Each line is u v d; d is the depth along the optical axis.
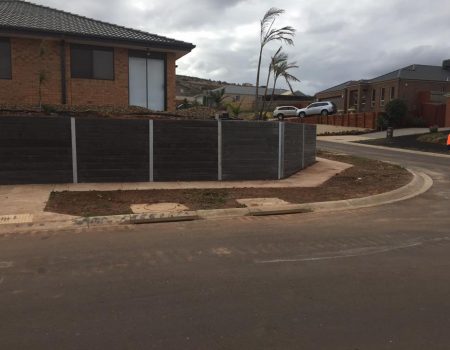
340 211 9.54
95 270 5.49
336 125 44.84
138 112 17.23
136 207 9.12
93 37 17.52
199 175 13.06
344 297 4.66
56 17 19.11
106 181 12.13
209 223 8.23
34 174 11.55
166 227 7.86
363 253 6.32
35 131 11.45
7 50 16.95
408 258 6.09
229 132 13.26
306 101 64.44
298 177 14.45
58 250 6.35
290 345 3.64
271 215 9.07
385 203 10.53
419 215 9.16
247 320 4.10
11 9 18.94
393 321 4.10
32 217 8.10
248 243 6.81
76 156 11.82
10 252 6.24
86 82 18.20
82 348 3.58
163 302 4.51
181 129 12.73
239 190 11.48
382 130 39.75
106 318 4.13
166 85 19.67
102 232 7.45
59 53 17.67
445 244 6.86
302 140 16.38
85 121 11.80
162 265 5.70
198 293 4.76
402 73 45.53
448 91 45.12
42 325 3.99
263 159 13.70
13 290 4.82
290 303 4.50
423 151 25.48
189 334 3.83
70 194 10.28
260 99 63.16
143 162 12.44
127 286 4.96
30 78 17.31
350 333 3.85
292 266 5.70
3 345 3.62
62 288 4.88
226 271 5.48
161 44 18.70
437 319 4.14
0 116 11.18
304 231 7.64
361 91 49.72
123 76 18.83
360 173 15.22
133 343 3.66
